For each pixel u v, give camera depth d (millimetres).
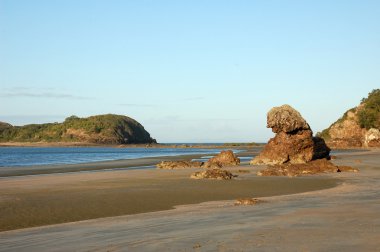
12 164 54031
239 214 13656
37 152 118312
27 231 12461
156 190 22438
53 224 13742
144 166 46656
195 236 10031
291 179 28031
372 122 118625
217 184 25234
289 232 10055
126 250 8898
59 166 47625
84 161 60812
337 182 25906
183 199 19172
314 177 29422
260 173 31359
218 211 14781
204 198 19469
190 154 87938
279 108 43594
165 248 8883
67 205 17547
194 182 26422
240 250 8414
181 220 12938
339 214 12711
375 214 12586
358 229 10219
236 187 23688
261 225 11234
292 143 42062
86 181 27641
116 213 15695
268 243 8930
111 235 10906
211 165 40375
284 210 14141
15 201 18688
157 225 12211
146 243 9508
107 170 40344
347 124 126812
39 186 24797
